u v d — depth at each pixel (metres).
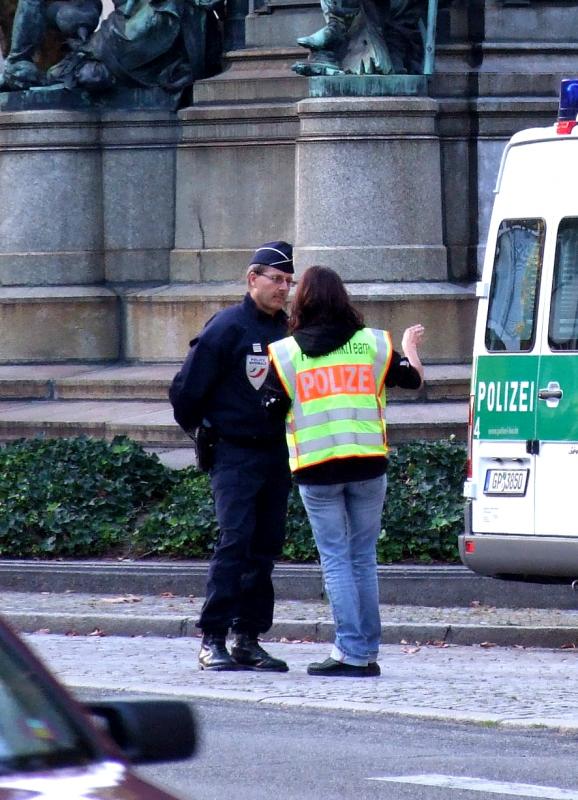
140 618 42.66
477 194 66.06
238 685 35.00
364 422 35.00
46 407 65.31
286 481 36.69
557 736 30.81
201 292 67.94
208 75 71.50
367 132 64.06
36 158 70.50
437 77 65.81
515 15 66.50
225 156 68.75
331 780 27.33
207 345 35.91
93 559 48.59
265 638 42.19
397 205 64.25
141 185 70.75
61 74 71.19
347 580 35.44
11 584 47.25
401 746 29.95
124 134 70.69
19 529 48.94
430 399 61.84
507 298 40.28
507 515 39.81
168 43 70.19
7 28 78.44
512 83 66.00
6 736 13.19
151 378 65.25
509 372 39.97
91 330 69.81
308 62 64.75
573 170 39.66
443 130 65.81
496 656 39.38
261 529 36.81
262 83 68.00
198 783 27.17
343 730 31.20
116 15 70.94
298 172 64.88
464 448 50.22
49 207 70.50
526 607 44.03
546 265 39.66
